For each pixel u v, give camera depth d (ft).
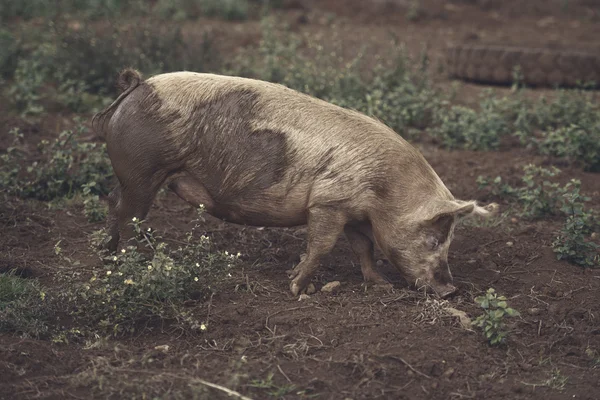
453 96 51.29
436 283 26.61
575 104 46.50
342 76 47.85
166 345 23.93
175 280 25.46
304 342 23.77
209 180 27.35
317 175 26.30
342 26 70.74
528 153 43.50
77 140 41.68
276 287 27.91
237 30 66.23
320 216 26.40
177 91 27.04
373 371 22.52
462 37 68.49
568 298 27.86
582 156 42.19
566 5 80.18
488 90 49.11
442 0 80.38
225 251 28.48
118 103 27.61
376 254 31.71
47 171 36.14
